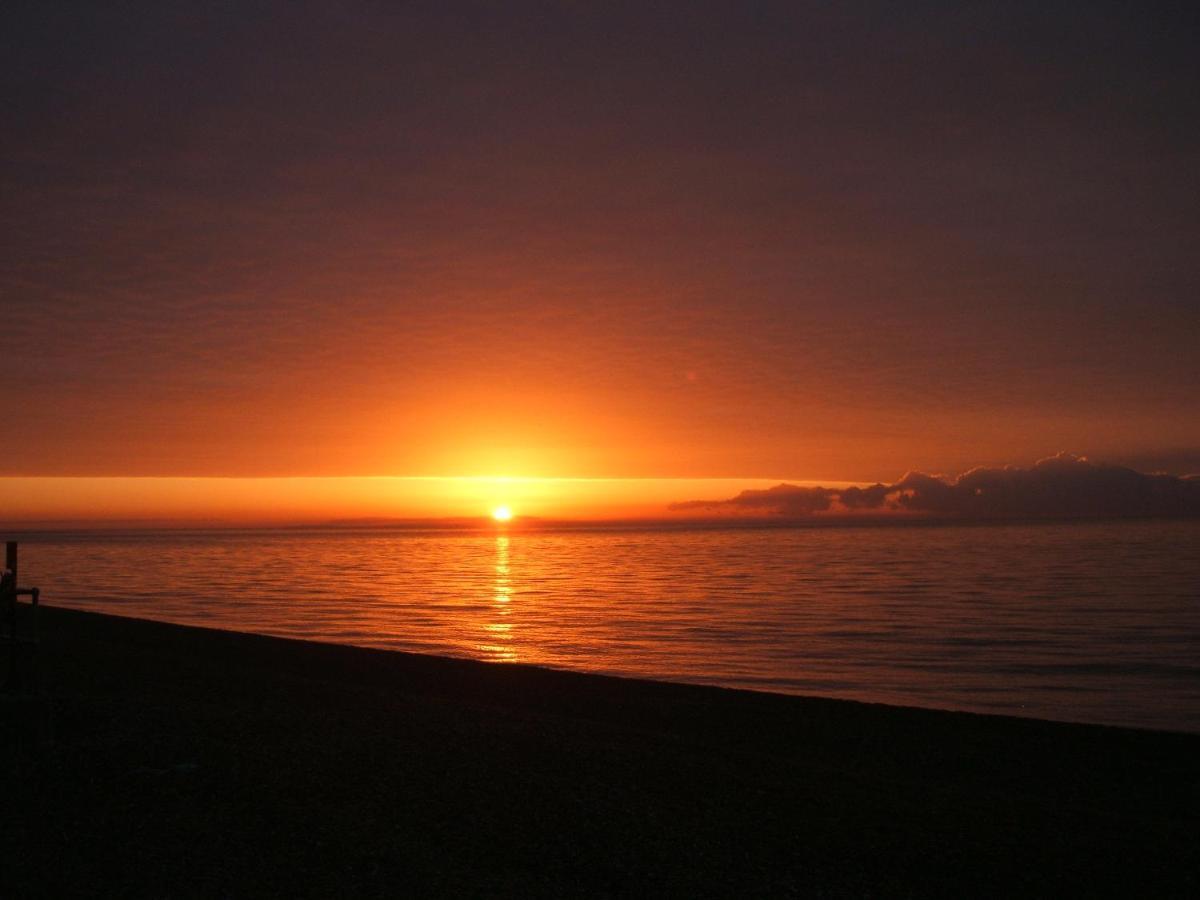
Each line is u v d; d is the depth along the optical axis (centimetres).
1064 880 641
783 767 970
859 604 4300
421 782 815
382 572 7262
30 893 534
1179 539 14850
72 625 2377
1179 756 1141
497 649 2688
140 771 801
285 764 852
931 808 817
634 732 1149
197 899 534
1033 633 3134
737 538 19550
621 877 600
